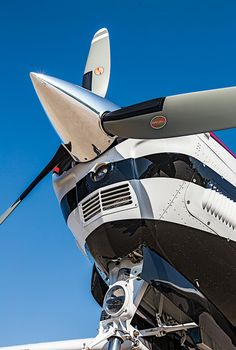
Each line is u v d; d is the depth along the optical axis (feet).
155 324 19.69
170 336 20.06
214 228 19.95
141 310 19.49
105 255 19.63
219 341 19.71
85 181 20.03
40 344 21.65
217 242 19.97
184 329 19.42
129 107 18.92
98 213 19.47
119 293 18.93
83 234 19.99
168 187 19.38
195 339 19.45
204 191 19.95
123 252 19.25
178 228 19.30
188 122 18.29
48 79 19.60
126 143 19.72
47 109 19.85
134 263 19.44
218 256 19.92
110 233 19.22
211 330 19.54
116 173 19.49
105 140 19.58
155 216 19.04
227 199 20.65
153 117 18.56
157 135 18.69
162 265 18.98
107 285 20.72
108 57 24.06
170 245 19.21
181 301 18.99
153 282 18.70
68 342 21.30
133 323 19.48
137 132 18.85
